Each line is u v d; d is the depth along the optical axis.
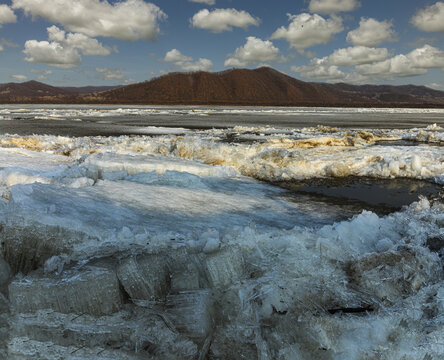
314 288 3.25
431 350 2.76
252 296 3.20
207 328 2.92
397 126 34.66
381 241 4.46
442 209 6.32
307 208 7.19
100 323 2.96
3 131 25.50
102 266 3.16
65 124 33.38
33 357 2.86
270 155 12.18
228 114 62.12
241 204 6.94
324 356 2.78
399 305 3.13
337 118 50.84
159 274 3.29
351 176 10.98
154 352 2.83
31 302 2.93
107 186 6.80
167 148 13.74
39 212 3.89
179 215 5.63
